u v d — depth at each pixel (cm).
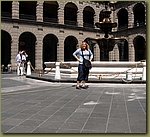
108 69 1939
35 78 1967
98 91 1234
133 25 4659
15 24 3900
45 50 4791
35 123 600
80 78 1336
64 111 741
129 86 1476
